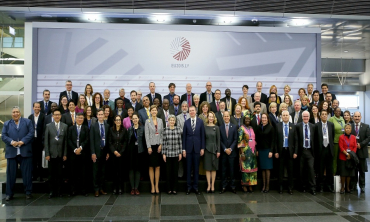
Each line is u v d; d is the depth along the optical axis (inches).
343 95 336.8
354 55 330.6
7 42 294.8
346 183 217.6
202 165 225.9
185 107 223.1
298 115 232.4
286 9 289.0
